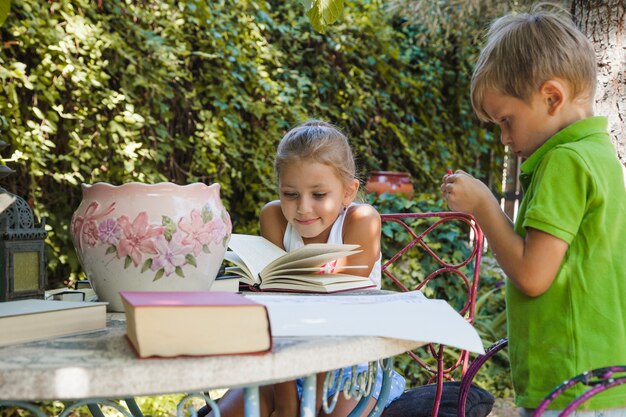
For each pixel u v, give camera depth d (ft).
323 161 4.97
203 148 11.43
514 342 4.37
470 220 6.44
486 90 4.54
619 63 8.59
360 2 15.66
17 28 9.02
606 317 4.06
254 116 12.64
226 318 2.36
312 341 2.61
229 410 4.31
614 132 8.59
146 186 3.48
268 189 12.37
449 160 16.66
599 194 4.02
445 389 4.85
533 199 4.12
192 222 3.48
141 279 3.44
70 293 3.90
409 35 16.63
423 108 16.38
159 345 2.33
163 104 10.91
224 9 12.37
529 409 4.22
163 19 11.22
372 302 3.57
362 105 14.70
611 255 4.11
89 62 9.82
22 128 9.04
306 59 14.37
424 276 11.76
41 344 2.61
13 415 8.66
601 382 3.00
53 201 9.89
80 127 9.86
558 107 4.30
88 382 2.19
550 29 4.34
